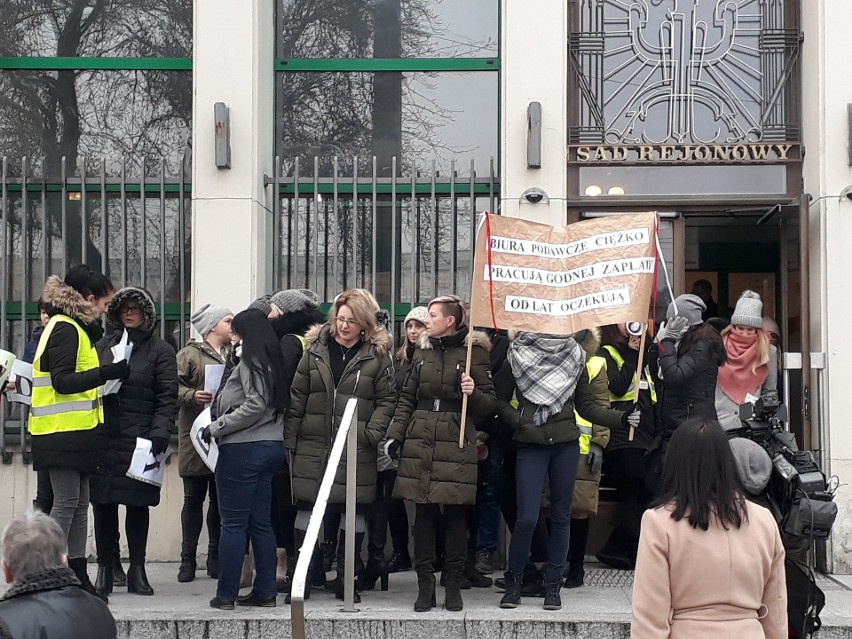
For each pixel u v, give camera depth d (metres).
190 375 7.21
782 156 8.09
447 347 6.35
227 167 7.95
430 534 6.30
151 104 8.58
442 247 8.28
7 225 8.27
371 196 8.34
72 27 8.66
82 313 6.31
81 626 3.54
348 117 8.55
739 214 8.14
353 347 6.58
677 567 3.64
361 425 6.38
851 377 7.52
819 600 5.66
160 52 8.62
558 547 6.29
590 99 8.22
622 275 6.37
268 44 8.40
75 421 6.21
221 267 7.93
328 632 5.98
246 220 7.94
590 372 6.73
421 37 8.58
